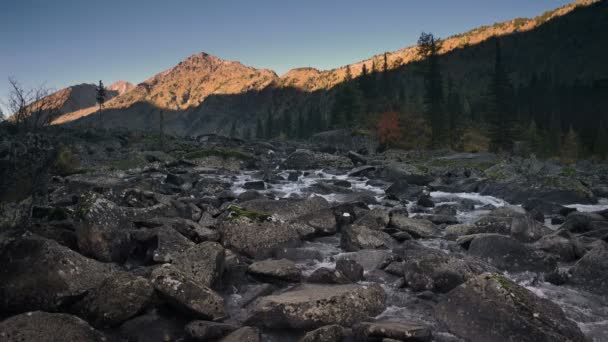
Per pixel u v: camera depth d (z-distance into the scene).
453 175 32.84
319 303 7.45
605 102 136.88
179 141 56.62
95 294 7.34
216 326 6.85
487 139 91.38
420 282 9.09
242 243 11.45
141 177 25.95
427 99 80.25
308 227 13.60
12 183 9.87
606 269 9.23
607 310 8.22
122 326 7.09
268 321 7.29
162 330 7.04
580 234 14.06
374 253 11.23
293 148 58.00
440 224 15.91
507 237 11.04
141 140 55.09
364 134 76.31
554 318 6.95
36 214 12.74
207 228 12.22
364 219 14.46
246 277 9.79
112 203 11.05
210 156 36.38
